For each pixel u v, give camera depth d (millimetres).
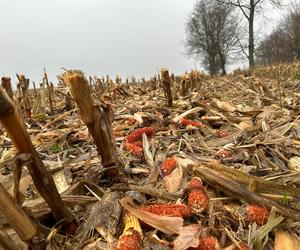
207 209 2363
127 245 1989
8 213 1706
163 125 4762
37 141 4645
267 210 2363
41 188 2035
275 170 3209
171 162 3059
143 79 15172
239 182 2646
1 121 1690
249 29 38094
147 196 2619
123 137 4309
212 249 2021
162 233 2215
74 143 4324
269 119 5051
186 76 8352
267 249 2188
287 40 46062
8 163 3580
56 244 2129
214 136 4336
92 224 2279
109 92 8773
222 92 10055
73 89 2477
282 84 13531
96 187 2688
